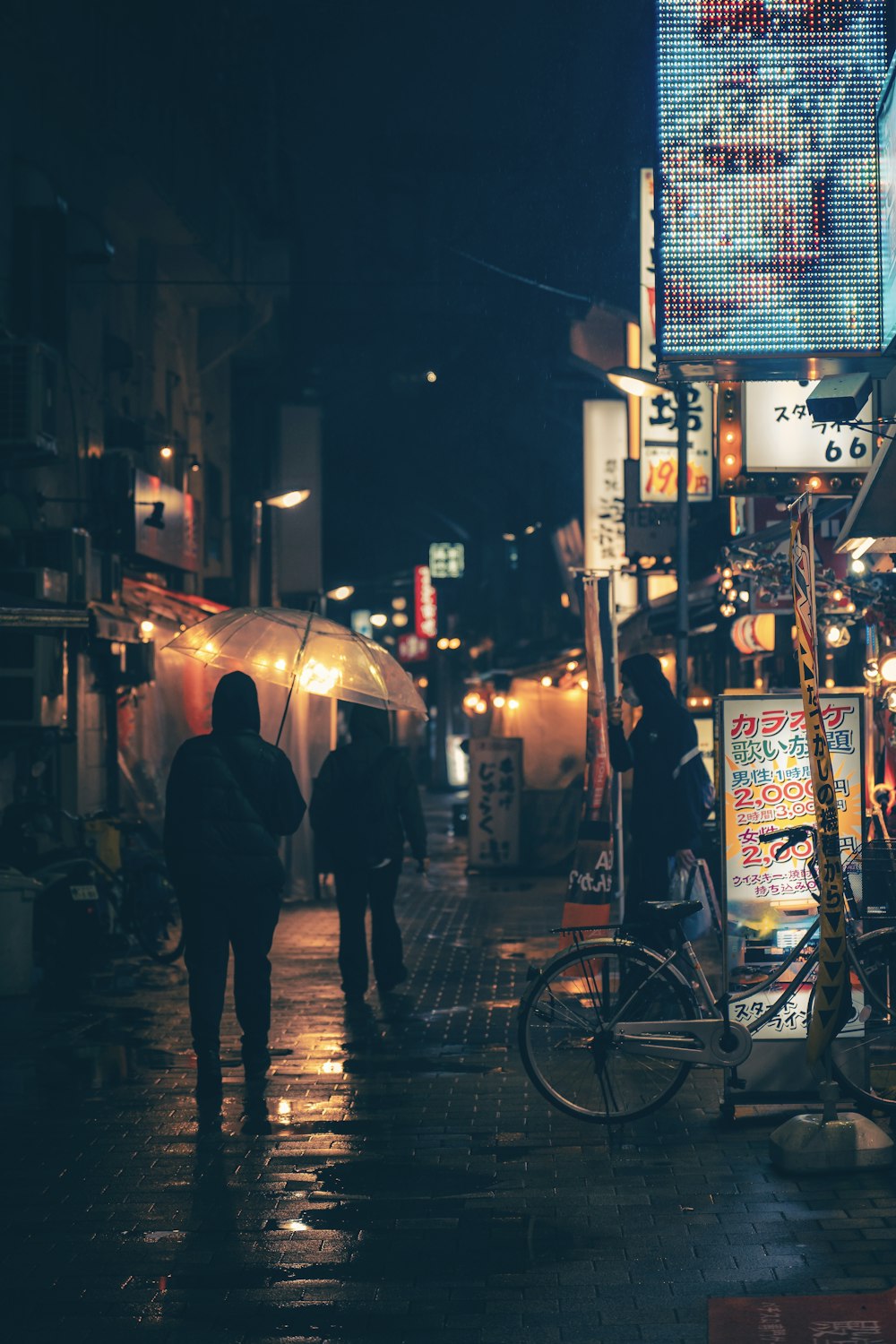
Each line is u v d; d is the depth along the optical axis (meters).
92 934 11.96
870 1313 4.57
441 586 58.66
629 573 17.88
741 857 7.00
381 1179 6.15
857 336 7.43
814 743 6.38
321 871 17.77
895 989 6.80
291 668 9.41
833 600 10.18
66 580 13.34
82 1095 7.74
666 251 7.47
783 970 6.94
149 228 20.20
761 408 10.55
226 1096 7.70
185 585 23.39
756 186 7.47
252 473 29.16
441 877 21.66
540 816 21.92
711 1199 5.81
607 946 6.96
